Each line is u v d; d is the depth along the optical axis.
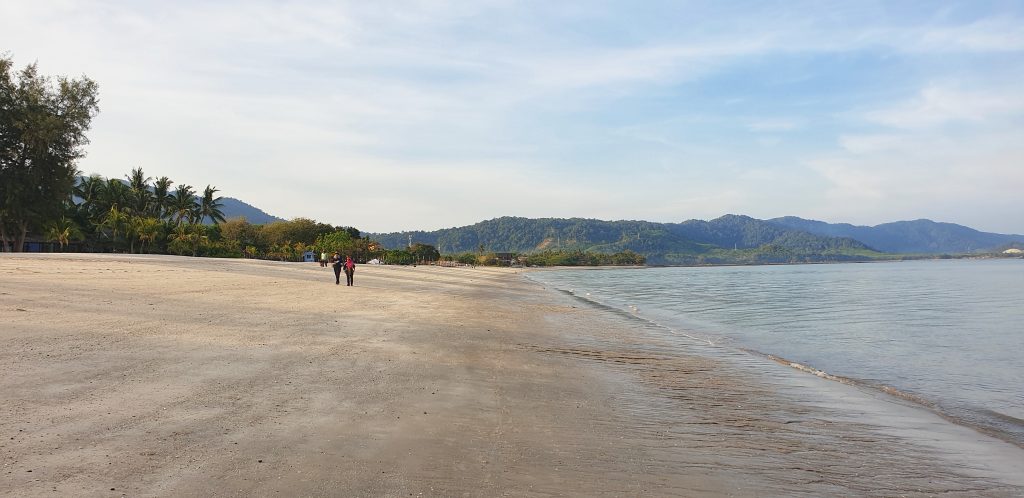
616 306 38.22
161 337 12.46
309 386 9.24
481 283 65.38
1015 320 29.78
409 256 176.12
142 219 89.19
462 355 13.79
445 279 66.94
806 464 7.27
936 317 31.52
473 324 21.03
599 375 12.77
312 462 5.94
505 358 13.98
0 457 5.47
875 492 6.44
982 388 13.11
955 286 70.69
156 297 20.27
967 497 6.42
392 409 8.28
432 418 8.02
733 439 8.22
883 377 14.41
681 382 12.55
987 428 9.56
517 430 7.83
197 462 5.70
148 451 5.89
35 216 59.69
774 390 12.15
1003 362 16.86
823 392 12.13
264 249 127.75
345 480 5.55
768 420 9.51
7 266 28.02
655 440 7.91
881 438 8.73
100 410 7.13
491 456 6.64
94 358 9.93
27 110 57.38
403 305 26.39
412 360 12.43
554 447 7.20
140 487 5.05
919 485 6.74
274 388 8.91
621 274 159.00
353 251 136.38
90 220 85.75
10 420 6.52
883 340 21.78
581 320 26.56
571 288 69.12
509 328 20.84
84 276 26.11
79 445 5.92
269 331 14.79
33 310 14.65
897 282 84.69
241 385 8.93
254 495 5.04
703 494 5.97
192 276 32.66
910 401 11.57
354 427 7.26
